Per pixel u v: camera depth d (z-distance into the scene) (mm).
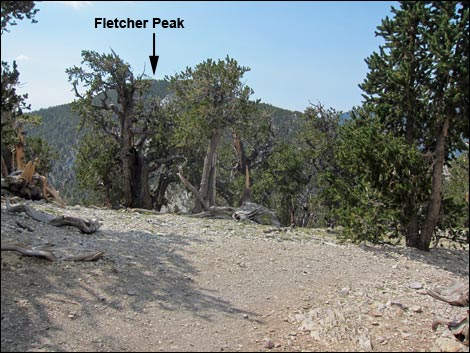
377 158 14344
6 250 8695
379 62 15297
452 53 12719
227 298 8367
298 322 7387
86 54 29078
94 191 34688
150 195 32625
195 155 35438
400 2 14688
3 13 7082
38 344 5941
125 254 10281
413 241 15406
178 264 10156
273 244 13320
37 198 16828
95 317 6926
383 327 7359
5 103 7609
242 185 33469
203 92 25359
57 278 8094
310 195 28375
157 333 6652
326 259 12141
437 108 13766
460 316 8109
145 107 33219
